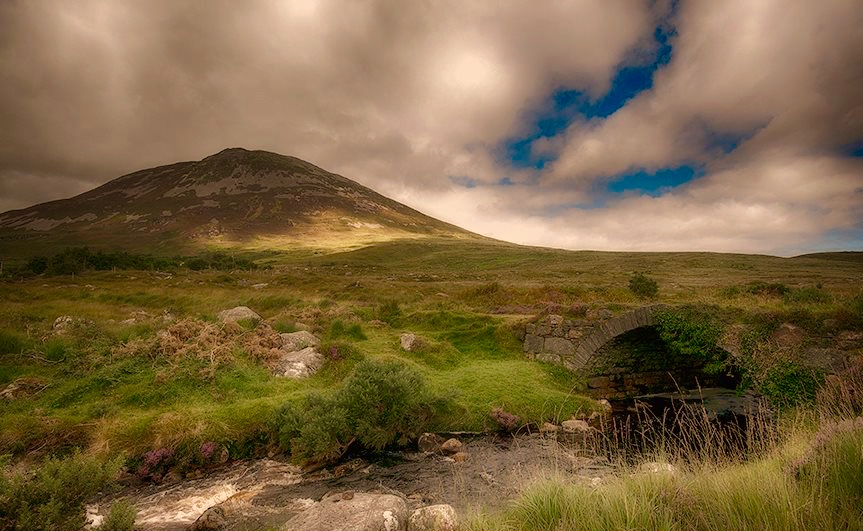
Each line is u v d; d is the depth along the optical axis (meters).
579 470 10.47
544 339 20.70
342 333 21.62
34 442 11.13
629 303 20.52
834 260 125.25
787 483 4.91
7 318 20.73
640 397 19.70
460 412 14.99
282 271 110.62
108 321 21.19
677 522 4.76
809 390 13.23
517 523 5.66
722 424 14.52
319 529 6.16
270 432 12.73
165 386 14.02
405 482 10.82
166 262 96.81
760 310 15.51
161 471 11.06
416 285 58.22
